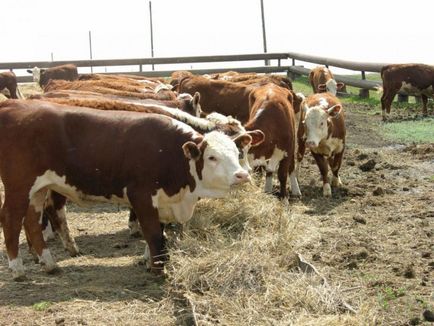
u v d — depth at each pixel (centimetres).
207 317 563
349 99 1950
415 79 1552
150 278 665
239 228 731
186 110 923
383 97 1588
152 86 1183
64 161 650
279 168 901
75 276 675
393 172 1035
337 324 536
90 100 710
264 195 809
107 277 671
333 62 2164
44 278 670
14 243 655
